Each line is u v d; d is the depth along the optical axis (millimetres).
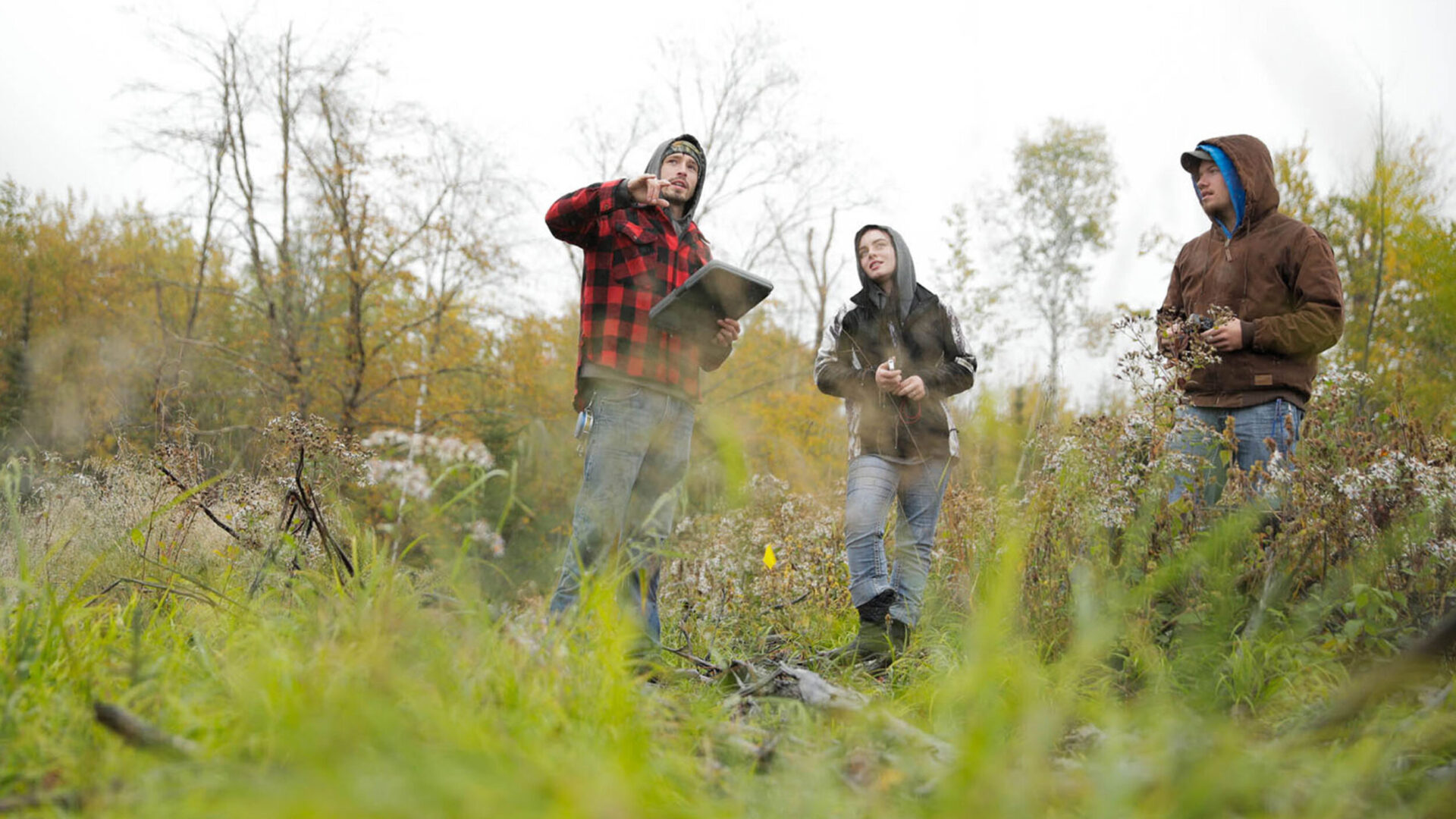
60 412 13383
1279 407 3395
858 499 3678
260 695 1523
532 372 18016
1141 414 2943
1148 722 1737
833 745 1841
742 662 2648
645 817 1191
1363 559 2609
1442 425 3207
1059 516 2740
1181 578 2574
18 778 1433
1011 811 1274
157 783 1305
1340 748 1721
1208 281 3713
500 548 2123
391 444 2174
